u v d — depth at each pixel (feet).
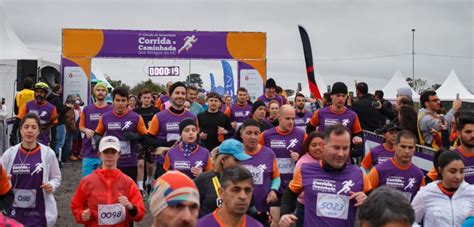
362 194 14.30
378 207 7.33
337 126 14.71
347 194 14.64
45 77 57.26
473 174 18.48
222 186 11.60
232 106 37.76
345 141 14.49
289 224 14.47
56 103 45.60
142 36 59.16
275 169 20.31
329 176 14.85
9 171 19.42
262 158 19.99
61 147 47.16
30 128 19.47
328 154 14.69
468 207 15.06
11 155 19.53
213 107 31.07
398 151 17.97
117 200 17.15
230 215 11.55
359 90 34.76
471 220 13.30
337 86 27.04
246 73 60.90
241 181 11.41
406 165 18.17
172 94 26.30
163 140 26.12
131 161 27.43
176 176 8.13
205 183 16.21
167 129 26.16
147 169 34.30
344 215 14.60
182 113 26.50
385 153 22.24
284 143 23.03
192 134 21.04
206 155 21.34
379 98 41.24
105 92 30.76
